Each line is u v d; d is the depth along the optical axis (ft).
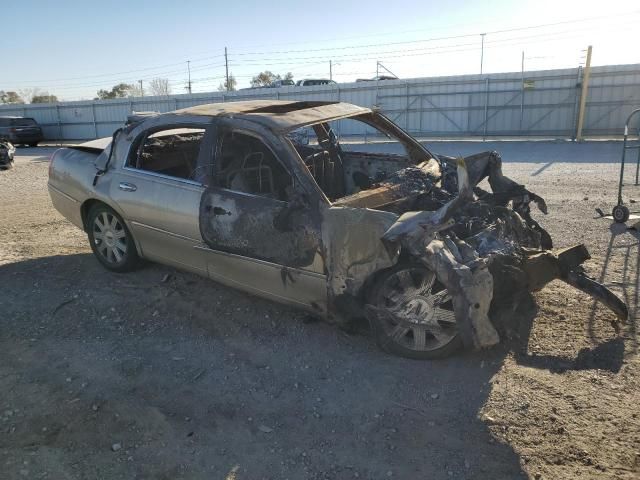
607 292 12.30
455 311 10.74
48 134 112.16
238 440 9.66
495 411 10.14
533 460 8.86
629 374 11.11
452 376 11.38
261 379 11.58
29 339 13.41
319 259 12.02
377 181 17.58
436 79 77.97
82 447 9.50
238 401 10.82
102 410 10.53
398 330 12.06
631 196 28.09
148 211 15.11
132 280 16.62
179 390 11.23
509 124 75.61
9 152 53.26
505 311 12.02
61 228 23.86
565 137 72.84
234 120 13.71
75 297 15.62
